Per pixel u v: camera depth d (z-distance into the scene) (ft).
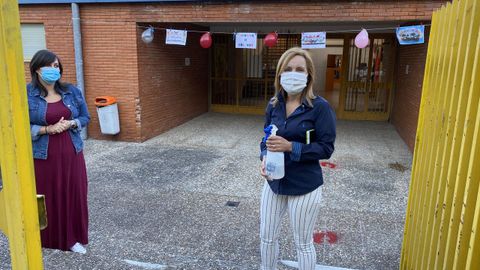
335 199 15.69
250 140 26.71
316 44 22.85
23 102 3.60
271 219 8.19
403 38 20.83
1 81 3.54
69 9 25.11
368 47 33.73
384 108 34.55
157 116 27.86
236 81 37.50
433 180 7.06
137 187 16.92
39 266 4.03
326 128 7.51
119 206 14.70
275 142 7.37
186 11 23.82
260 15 23.24
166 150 23.72
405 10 21.31
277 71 7.76
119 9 24.38
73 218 10.41
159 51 27.53
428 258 7.07
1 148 3.77
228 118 35.24
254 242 11.84
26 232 3.84
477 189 5.16
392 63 33.30
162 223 13.20
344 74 34.71
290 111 7.75
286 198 8.09
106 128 24.97
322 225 13.08
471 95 5.37
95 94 25.85
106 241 11.70
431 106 7.61
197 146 24.81
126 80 25.13
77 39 24.94
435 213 6.79
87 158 21.63
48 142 9.57
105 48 25.07
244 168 20.04
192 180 17.98
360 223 13.29
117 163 20.75
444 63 6.82
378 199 15.75
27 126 3.67
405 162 21.59
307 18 22.68
